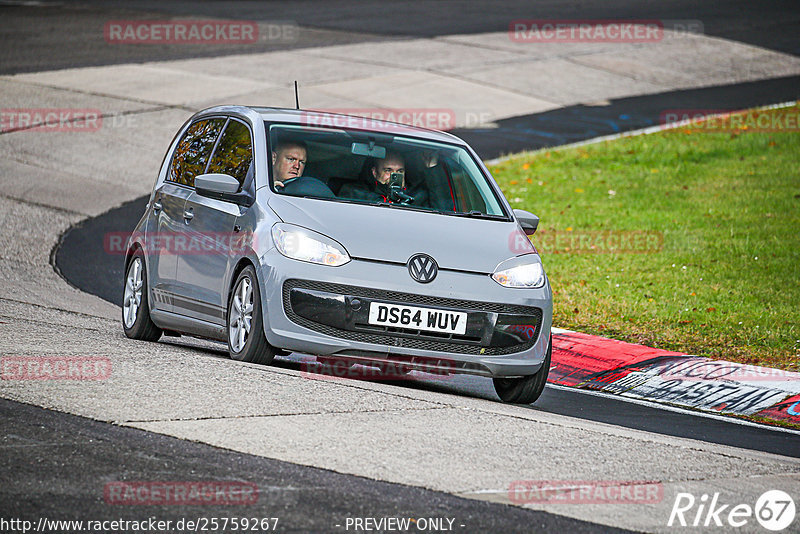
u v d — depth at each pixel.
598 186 70.19
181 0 150.38
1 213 58.62
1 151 72.69
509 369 28.23
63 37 117.38
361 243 27.66
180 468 18.92
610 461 21.83
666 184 70.38
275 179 29.84
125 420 21.47
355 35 124.44
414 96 95.62
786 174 71.38
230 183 29.52
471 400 27.36
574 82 105.38
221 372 26.12
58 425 20.89
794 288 46.81
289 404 23.59
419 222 29.06
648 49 121.19
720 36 129.50
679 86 105.75
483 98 96.94
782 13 145.75
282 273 27.25
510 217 31.58
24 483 17.66
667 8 148.12
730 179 71.00
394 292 27.20
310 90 95.31
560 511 18.36
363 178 30.69
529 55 115.56
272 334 27.28
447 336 27.59
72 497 17.20
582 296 45.97
